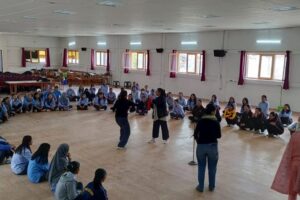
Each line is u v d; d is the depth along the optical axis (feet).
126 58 58.44
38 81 46.70
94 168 17.25
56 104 35.04
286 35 36.29
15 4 22.49
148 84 54.80
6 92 46.03
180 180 15.80
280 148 21.91
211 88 45.27
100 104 35.68
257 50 39.40
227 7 21.72
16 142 22.03
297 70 35.81
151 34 53.21
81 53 69.67
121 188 14.75
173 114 31.42
